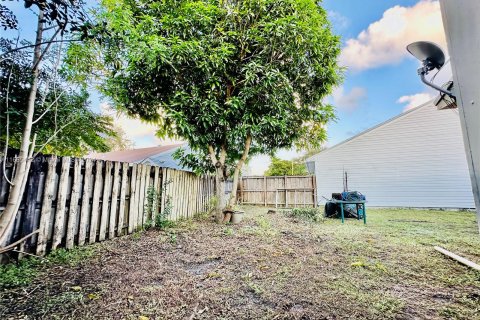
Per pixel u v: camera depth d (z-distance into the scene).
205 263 2.72
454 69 0.90
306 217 6.50
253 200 10.49
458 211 8.72
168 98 5.13
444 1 0.95
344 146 11.17
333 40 5.57
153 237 3.77
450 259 2.88
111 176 3.68
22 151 2.12
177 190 5.55
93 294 1.87
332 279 2.28
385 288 2.09
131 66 4.32
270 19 5.05
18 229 2.49
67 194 3.02
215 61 4.67
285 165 18.91
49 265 2.42
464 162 9.17
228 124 5.28
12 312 1.59
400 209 9.55
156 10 4.90
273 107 5.14
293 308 1.75
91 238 3.29
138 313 1.64
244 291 2.02
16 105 2.38
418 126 9.95
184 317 1.61
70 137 3.64
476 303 1.82
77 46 2.98
